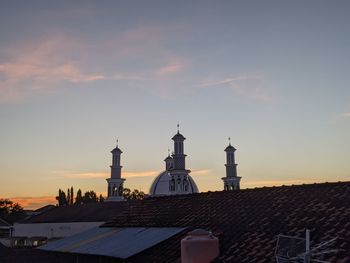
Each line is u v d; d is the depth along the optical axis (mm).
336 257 10047
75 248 17141
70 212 50438
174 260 13484
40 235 49750
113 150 55125
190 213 17828
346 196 14039
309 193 15484
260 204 16016
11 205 105500
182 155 45250
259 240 12703
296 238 10602
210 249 12312
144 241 15641
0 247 29406
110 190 54219
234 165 50000
